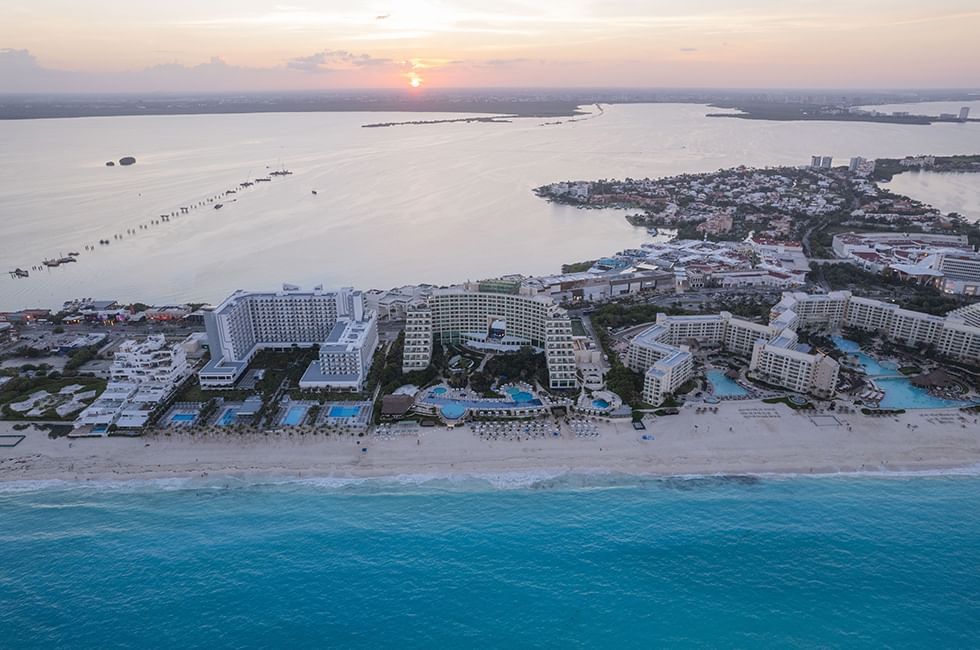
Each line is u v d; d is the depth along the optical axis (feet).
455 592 654.94
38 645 604.08
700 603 642.63
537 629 616.39
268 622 624.59
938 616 629.10
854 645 601.21
